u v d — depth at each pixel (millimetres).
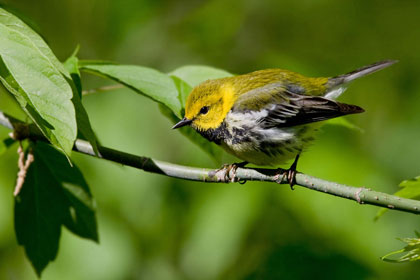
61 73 5516
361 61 15320
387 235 11484
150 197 12195
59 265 11883
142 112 12844
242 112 8008
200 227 11680
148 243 12336
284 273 11969
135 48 15281
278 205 11781
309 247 12234
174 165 6930
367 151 13250
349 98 14898
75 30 14953
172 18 15570
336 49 15461
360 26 15578
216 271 11648
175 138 12734
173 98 6465
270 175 6738
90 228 7996
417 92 14727
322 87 8680
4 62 5258
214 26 15609
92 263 11945
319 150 11680
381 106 14750
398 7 15883
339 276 11555
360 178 11570
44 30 14766
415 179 6270
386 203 6027
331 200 11219
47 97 5258
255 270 12211
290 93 8203
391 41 15594
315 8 15531
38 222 7809
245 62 15156
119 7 14992
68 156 5137
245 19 15633
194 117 8117
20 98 5102
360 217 11219
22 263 12070
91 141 5961
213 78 7719
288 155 8156
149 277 12219
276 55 15070
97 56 15016
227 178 6902
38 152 7520
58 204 7824
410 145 13750
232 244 11484
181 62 15359
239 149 8133
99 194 12094
